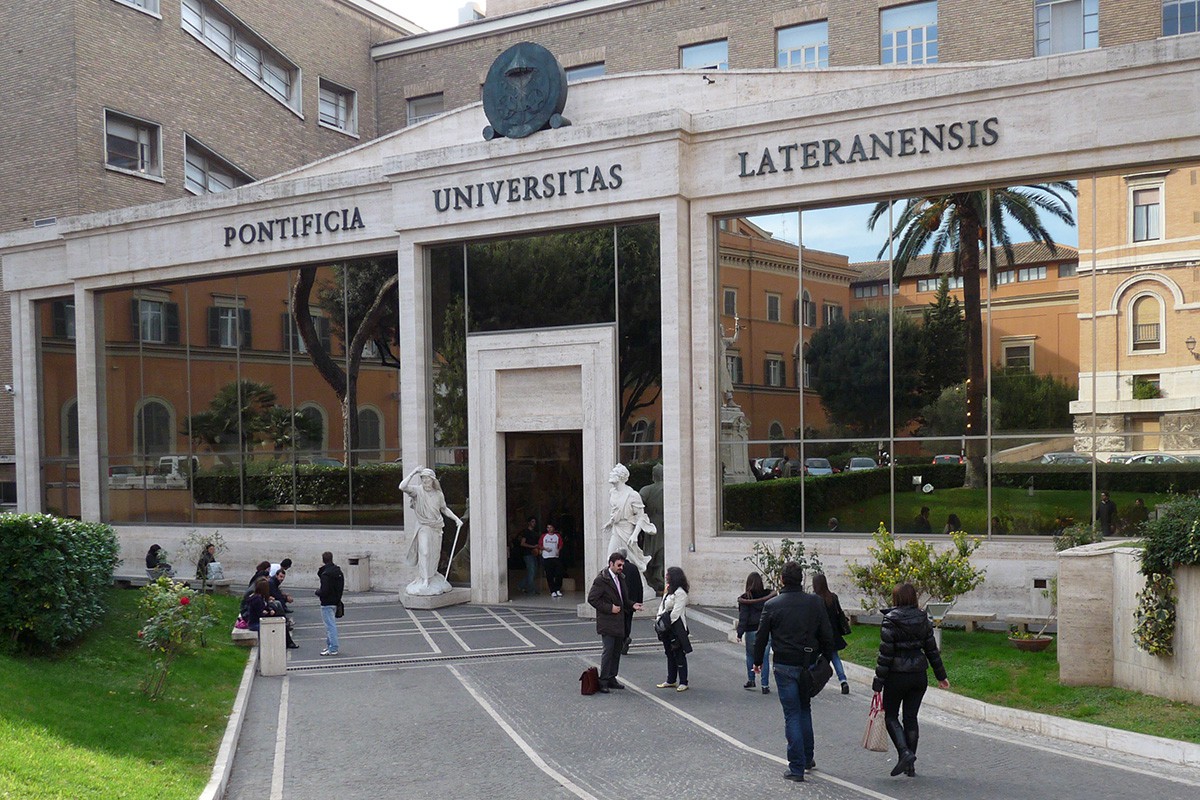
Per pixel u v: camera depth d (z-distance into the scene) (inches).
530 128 931.3
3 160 1369.3
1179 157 714.2
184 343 1153.4
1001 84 759.7
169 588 609.0
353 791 414.9
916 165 788.6
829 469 825.5
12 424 1418.6
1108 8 1083.9
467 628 820.6
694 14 1321.4
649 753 449.1
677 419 863.1
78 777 373.4
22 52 1357.0
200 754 461.7
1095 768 411.2
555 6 1433.3
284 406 1091.9
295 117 1587.1
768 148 847.1
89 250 1194.0
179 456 1151.6
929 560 626.2
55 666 553.6
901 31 1192.2
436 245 993.5
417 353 991.0
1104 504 732.0
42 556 564.4
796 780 398.9
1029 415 758.5
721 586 852.0
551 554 965.8
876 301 812.0
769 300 854.5
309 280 1079.6
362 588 1015.0
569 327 924.0
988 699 511.8
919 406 794.2
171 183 1427.2
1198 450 705.0
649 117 871.7
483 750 467.5
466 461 981.2
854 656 622.2
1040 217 760.3
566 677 623.5
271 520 1091.9
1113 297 735.1
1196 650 458.6
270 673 660.7
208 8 1492.4
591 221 904.3
